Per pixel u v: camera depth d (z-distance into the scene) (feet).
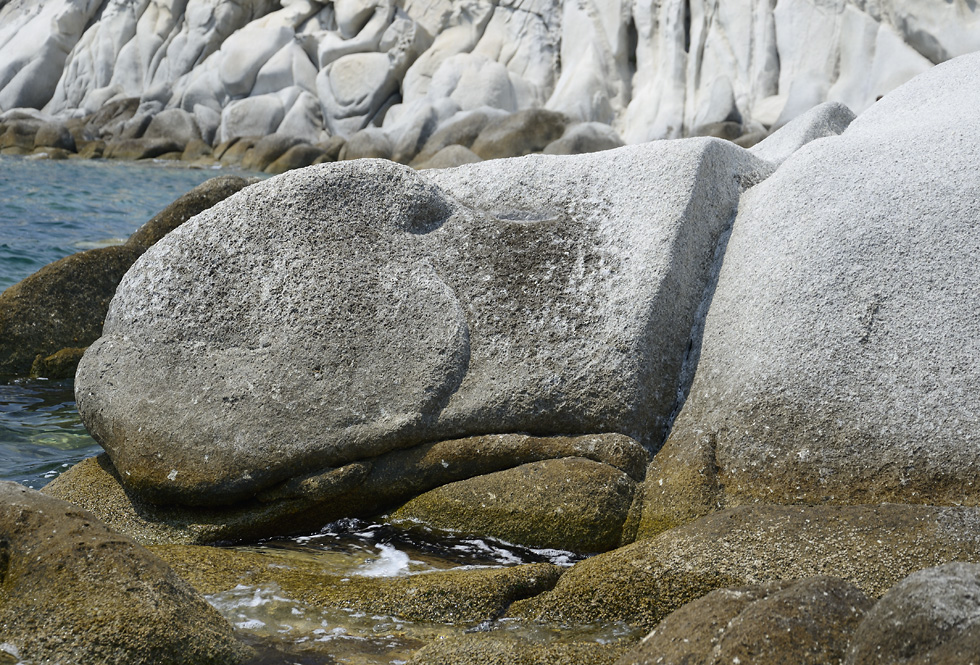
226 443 14.58
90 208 46.96
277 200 16.35
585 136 61.52
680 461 13.97
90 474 15.61
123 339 16.06
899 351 13.35
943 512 11.72
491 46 73.46
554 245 15.87
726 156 16.92
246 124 75.72
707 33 64.75
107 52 85.56
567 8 70.69
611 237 15.72
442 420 14.62
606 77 68.18
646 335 14.67
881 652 8.32
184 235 16.48
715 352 14.79
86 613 10.28
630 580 11.80
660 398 14.74
